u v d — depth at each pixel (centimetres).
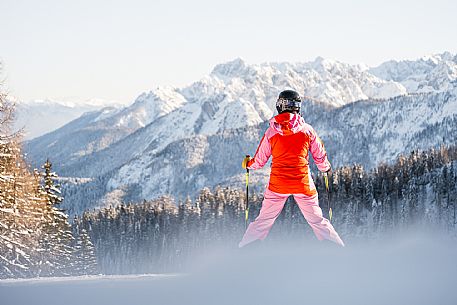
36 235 2586
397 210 8488
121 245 8694
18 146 2172
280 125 544
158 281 387
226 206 8462
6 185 2192
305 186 539
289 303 317
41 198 2694
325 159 571
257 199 7625
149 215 9031
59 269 3291
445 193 8262
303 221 4906
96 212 9738
